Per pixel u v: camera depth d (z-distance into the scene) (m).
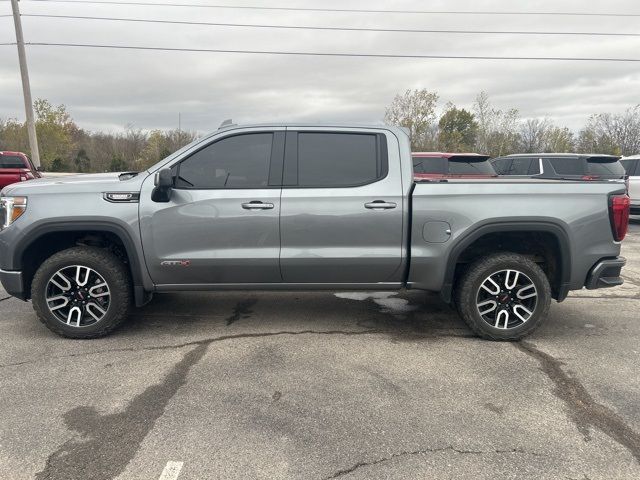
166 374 3.54
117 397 3.19
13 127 38.44
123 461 2.52
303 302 5.41
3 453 2.58
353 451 2.62
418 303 5.41
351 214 4.04
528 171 10.76
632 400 3.21
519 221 4.04
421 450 2.63
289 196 4.03
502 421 2.93
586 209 4.05
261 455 2.58
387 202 4.05
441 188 4.05
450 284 4.16
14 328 4.48
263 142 4.14
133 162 44.38
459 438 2.75
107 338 4.25
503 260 4.10
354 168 4.14
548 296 4.13
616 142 44.03
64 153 39.62
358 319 4.84
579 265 4.11
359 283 4.27
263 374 3.56
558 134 42.59
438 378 3.51
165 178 3.79
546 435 2.79
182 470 2.45
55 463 2.50
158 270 4.10
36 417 2.94
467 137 41.59
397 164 4.14
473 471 2.46
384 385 3.39
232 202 4.02
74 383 3.39
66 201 3.99
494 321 4.24
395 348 4.08
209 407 3.07
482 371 3.63
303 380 3.46
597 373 3.61
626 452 2.63
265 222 4.03
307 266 4.11
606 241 4.11
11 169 13.56
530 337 4.37
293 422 2.90
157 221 4.00
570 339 4.33
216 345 4.11
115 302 4.13
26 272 4.16
